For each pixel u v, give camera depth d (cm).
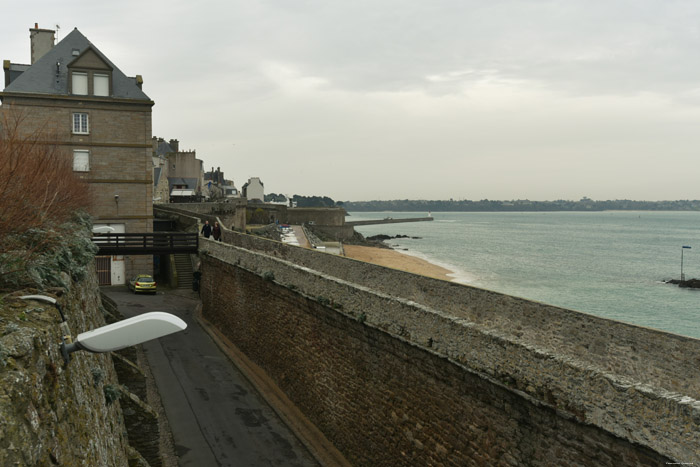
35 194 759
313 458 1378
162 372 1975
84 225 1595
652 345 823
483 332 936
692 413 615
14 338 458
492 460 904
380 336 1223
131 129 3394
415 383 1111
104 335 432
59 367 537
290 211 9844
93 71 3300
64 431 500
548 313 1000
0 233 624
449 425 1011
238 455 1377
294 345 1702
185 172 9562
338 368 1427
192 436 1475
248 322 2141
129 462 967
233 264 2286
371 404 1273
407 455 1134
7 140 728
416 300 1371
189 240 2953
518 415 855
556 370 795
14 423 387
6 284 680
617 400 704
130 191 3422
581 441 752
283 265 1783
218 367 2047
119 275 3534
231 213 5416
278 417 1614
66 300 737
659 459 651
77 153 3297
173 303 3077
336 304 1416
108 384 975
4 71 3716
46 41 3822
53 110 3228
